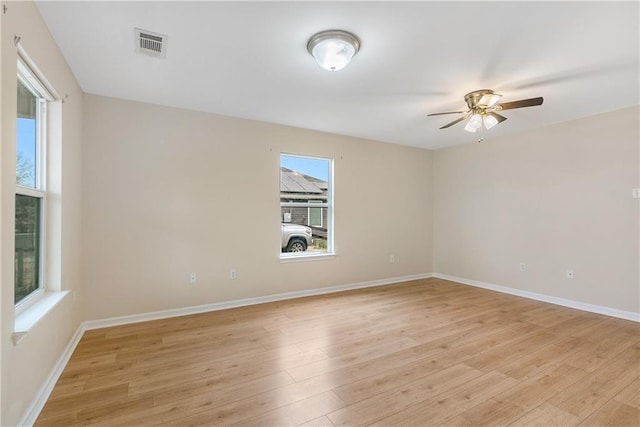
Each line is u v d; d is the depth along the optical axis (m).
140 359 2.55
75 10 1.91
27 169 2.12
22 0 1.69
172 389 2.13
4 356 1.47
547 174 4.30
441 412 1.89
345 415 1.86
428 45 2.30
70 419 1.81
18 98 1.97
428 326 3.33
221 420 1.82
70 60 2.53
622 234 3.62
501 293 4.74
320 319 3.54
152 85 3.03
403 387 2.16
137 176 3.44
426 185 5.91
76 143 2.90
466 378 2.28
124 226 3.38
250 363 2.50
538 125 4.34
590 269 3.88
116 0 1.82
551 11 1.92
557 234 4.19
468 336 3.06
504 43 2.28
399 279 5.55
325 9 1.90
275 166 4.30
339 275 4.89
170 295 3.61
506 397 2.05
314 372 2.36
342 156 4.90
